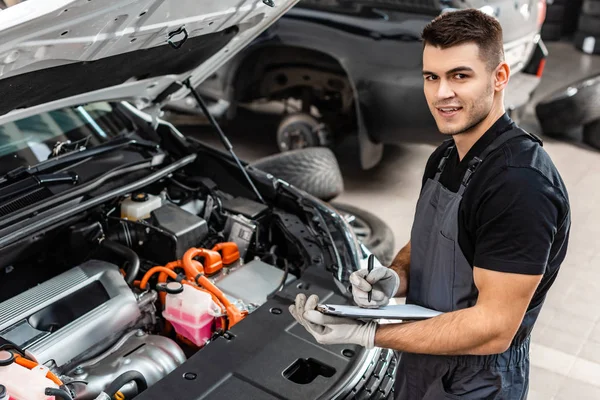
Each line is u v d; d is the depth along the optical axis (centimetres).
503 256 146
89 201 232
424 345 154
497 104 157
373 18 401
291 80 469
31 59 163
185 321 212
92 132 280
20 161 254
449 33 146
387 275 168
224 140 281
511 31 434
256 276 238
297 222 263
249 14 221
